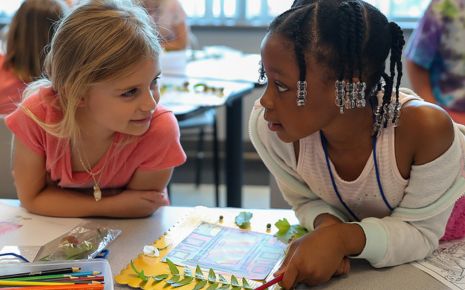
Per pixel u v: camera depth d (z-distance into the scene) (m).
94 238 1.08
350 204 1.09
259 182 3.56
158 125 1.25
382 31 0.89
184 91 2.18
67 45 1.10
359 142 0.99
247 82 2.33
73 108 1.13
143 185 1.30
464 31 1.92
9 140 1.51
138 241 1.08
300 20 0.86
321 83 0.87
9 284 0.87
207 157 3.75
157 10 2.62
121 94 1.09
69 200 1.21
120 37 1.06
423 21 2.00
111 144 1.23
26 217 1.20
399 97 0.99
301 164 1.06
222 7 3.68
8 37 1.92
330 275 0.94
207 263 0.99
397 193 1.03
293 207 1.16
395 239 0.98
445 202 0.99
